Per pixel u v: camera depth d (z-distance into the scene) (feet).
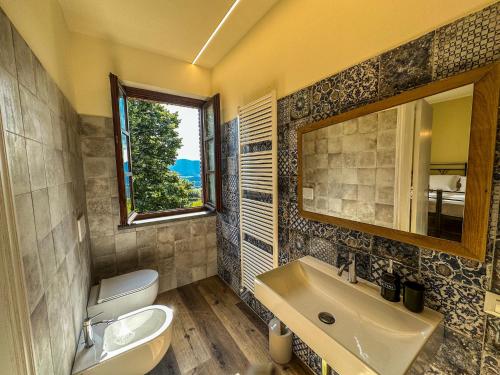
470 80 2.30
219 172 7.63
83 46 6.05
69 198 4.30
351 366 2.34
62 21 4.99
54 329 3.01
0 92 2.04
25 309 2.15
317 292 3.97
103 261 6.62
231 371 4.88
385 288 3.11
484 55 2.26
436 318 2.69
